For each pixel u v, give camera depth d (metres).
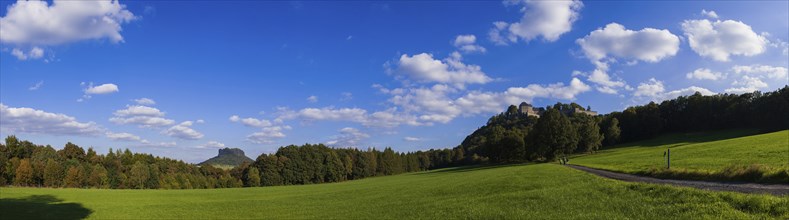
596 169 60.47
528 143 138.88
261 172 161.12
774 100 139.75
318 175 171.50
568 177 43.47
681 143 136.25
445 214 27.55
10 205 45.94
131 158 149.00
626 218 20.38
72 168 112.94
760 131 137.00
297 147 175.62
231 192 78.56
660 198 23.83
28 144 122.88
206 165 179.00
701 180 32.94
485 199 32.66
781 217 17.28
